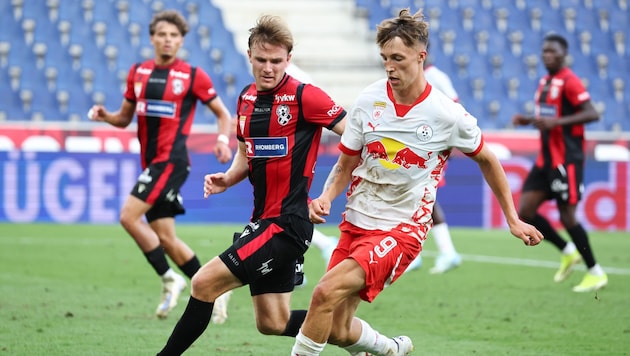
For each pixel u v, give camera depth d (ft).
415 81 51.08
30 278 104.12
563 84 103.50
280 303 55.67
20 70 222.48
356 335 54.49
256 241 53.62
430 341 70.74
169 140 80.64
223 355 63.82
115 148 179.42
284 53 54.39
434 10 256.93
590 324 79.20
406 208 52.47
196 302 52.95
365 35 252.42
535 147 182.91
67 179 176.86
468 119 51.55
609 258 136.36
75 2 236.02
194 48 239.91
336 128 55.06
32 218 176.04
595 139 186.70
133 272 111.75
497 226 188.96
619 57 258.57
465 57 249.55
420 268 123.03
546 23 261.03
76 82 224.94
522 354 65.62
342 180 53.57
